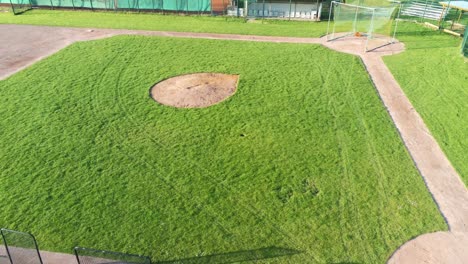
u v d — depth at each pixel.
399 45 32.06
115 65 27.50
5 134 18.97
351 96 23.02
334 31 35.06
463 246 13.06
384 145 18.31
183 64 27.86
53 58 28.83
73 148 18.00
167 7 42.56
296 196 15.13
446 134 19.27
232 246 12.99
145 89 23.81
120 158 17.36
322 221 13.98
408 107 21.88
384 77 25.81
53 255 12.55
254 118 20.61
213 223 13.90
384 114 21.03
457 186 15.75
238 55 29.64
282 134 19.17
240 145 18.31
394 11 37.19
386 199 15.01
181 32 35.66
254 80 25.16
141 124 20.03
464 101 22.45
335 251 12.83
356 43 32.53
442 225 13.84
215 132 19.34
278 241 13.19
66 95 22.94
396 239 13.30
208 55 29.62
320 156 17.48
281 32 35.75
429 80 25.23
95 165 16.88
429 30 36.00
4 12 43.00
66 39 33.53
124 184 15.77
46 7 44.81
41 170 16.50
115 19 40.44
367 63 28.20
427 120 20.52
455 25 36.69
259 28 37.09
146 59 28.72
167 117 20.69
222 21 39.66
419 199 15.05
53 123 20.00
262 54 29.88
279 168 16.72
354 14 34.06
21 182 15.79
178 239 13.23
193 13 42.22
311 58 29.03
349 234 13.47
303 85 24.42
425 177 16.27
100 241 13.11
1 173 16.30
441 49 30.80
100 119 20.44
